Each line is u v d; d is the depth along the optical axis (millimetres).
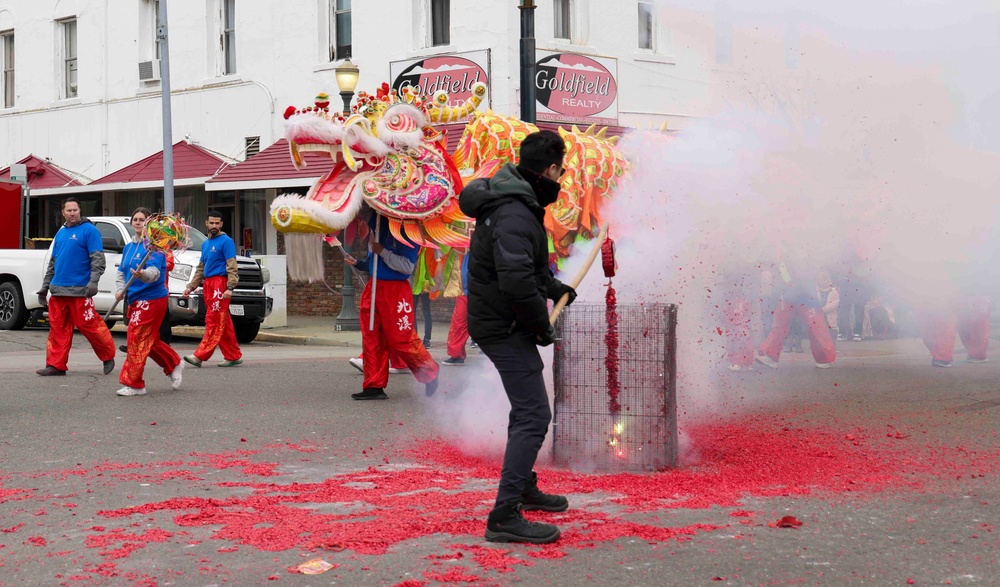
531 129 11703
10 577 4586
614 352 6672
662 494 6039
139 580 4512
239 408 9820
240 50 25328
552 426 7117
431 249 11273
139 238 10820
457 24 21453
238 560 4773
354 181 10000
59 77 29406
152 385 11555
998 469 6809
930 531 5258
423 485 6398
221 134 25688
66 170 29062
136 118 27500
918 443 7801
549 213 11570
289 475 6762
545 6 20719
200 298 17328
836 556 4816
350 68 18375
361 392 10594
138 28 27297
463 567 4641
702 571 4586
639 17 20062
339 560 4758
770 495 6043
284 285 21078
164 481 6582
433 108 10477
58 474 6805
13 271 19625
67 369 12938
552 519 5465
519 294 5004
